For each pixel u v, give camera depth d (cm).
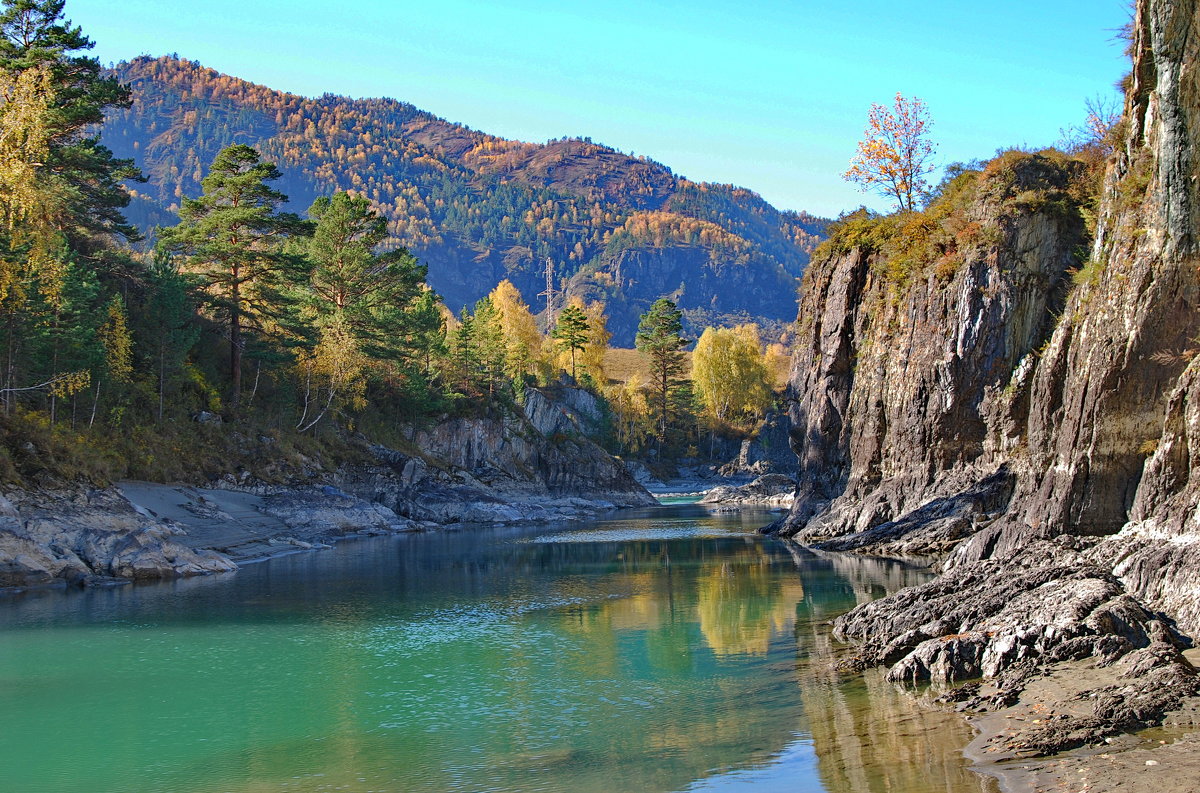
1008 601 2236
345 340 7994
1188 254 2519
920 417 4616
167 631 2877
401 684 2212
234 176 7094
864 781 1419
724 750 1644
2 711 2019
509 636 2770
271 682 2247
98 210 6375
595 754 1662
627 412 14300
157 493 5372
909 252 4938
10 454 4175
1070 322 3072
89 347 5319
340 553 5278
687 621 2925
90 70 5938
